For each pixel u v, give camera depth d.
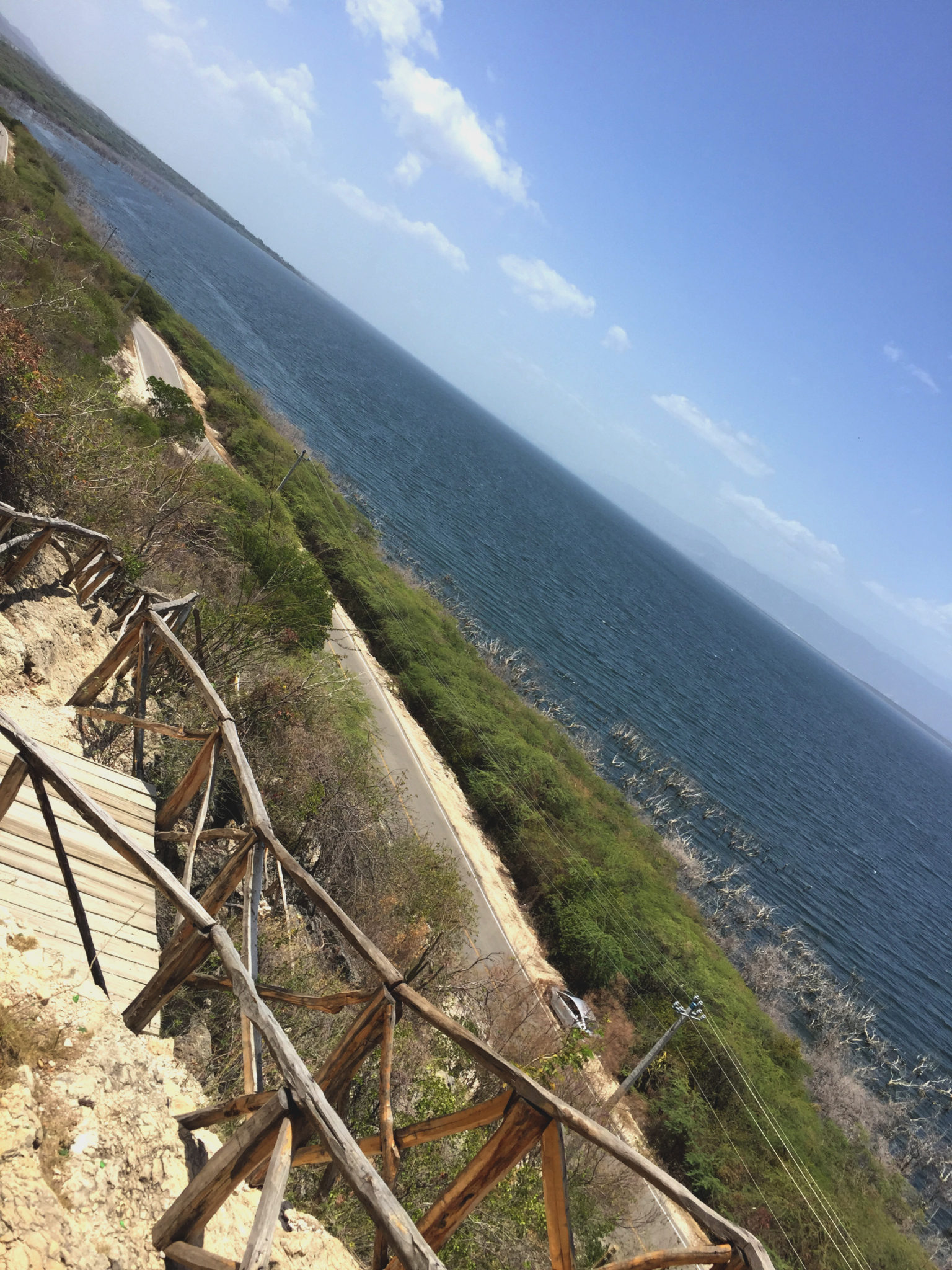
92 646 9.30
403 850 20.23
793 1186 24.39
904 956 63.34
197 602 11.10
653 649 112.75
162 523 14.99
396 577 54.34
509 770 37.78
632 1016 29.25
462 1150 9.60
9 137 60.09
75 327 27.19
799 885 64.06
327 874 15.70
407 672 40.78
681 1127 24.75
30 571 9.41
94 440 13.66
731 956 43.03
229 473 35.34
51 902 4.94
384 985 3.54
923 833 122.00
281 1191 2.52
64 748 6.98
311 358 153.00
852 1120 35.22
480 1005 19.64
